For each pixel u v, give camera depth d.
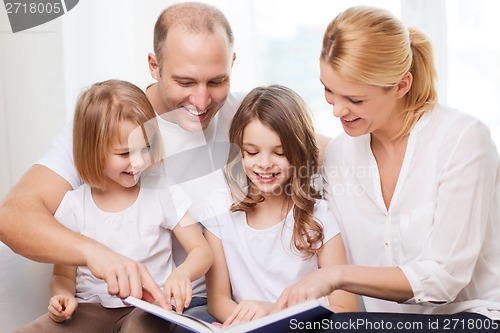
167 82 1.61
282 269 1.60
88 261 1.39
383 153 1.55
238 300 1.62
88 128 1.52
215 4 2.25
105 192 1.61
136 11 2.30
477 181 1.41
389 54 1.36
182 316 1.27
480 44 2.23
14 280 1.57
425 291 1.37
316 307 1.18
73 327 1.49
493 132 2.24
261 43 2.49
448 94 2.24
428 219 1.47
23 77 2.32
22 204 1.51
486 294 1.47
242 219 1.64
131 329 1.36
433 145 1.47
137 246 1.58
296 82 2.50
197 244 1.58
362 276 1.35
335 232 1.60
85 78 2.32
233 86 2.27
